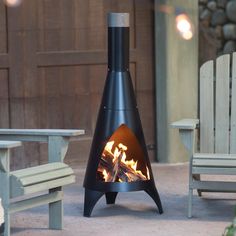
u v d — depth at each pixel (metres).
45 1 7.03
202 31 8.55
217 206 5.91
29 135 5.24
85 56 7.23
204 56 8.41
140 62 7.48
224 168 5.32
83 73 7.25
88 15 7.23
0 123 6.94
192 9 7.55
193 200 6.11
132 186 5.46
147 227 5.30
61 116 7.20
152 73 7.54
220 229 5.24
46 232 5.18
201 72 6.04
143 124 7.53
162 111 7.51
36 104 7.07
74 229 5.26
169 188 6.53
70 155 7.25
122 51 5.50
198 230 5.22
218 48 9.80
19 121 7.00
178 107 7.54
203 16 9.97
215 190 5.50
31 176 4.76
